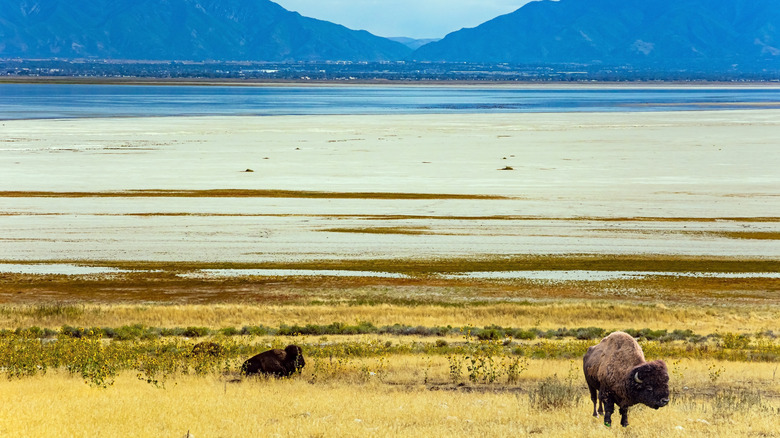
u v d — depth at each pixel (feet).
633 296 365.61
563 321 313.53
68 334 271.49
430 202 601.62
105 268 412.57
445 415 138.10
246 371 183.62
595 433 118.32
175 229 501.56
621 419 125.49
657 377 114.11
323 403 148.46
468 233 495.00
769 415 137.39
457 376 187.21
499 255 442.91
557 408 143.23
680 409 144.56
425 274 403.75
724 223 530.27
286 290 371.97
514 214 554.46
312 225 516.32
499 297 361.10
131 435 119.96
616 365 119.55
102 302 347.77
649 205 592.60
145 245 460.96
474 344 252.21
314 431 123.85
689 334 280.10
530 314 322.75
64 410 137.49
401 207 579.89
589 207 582.76
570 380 172.76
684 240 481.05
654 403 114.11
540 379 185.98
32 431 120.26
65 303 344.08
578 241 476.13
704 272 411.54
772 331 291.38
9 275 396.16
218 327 293.23
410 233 494.59
